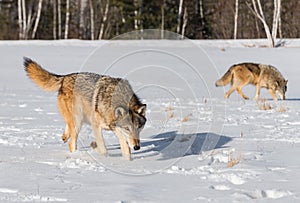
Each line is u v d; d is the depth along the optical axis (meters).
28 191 7.84
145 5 77.69
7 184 8.23
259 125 15.96
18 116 17.94
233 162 9.93
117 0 74.00
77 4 77.81
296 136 13.67
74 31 78.25
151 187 8.21
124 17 76.00
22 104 21.78
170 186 8.29
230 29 80.12
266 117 18.02
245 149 11.77
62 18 79.56
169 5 78.62
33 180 8.55
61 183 8.38
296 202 7.29
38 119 17.19
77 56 46.34
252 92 30.80
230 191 7.95
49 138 13.29
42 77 12.27
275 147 12.00
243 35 80.56
